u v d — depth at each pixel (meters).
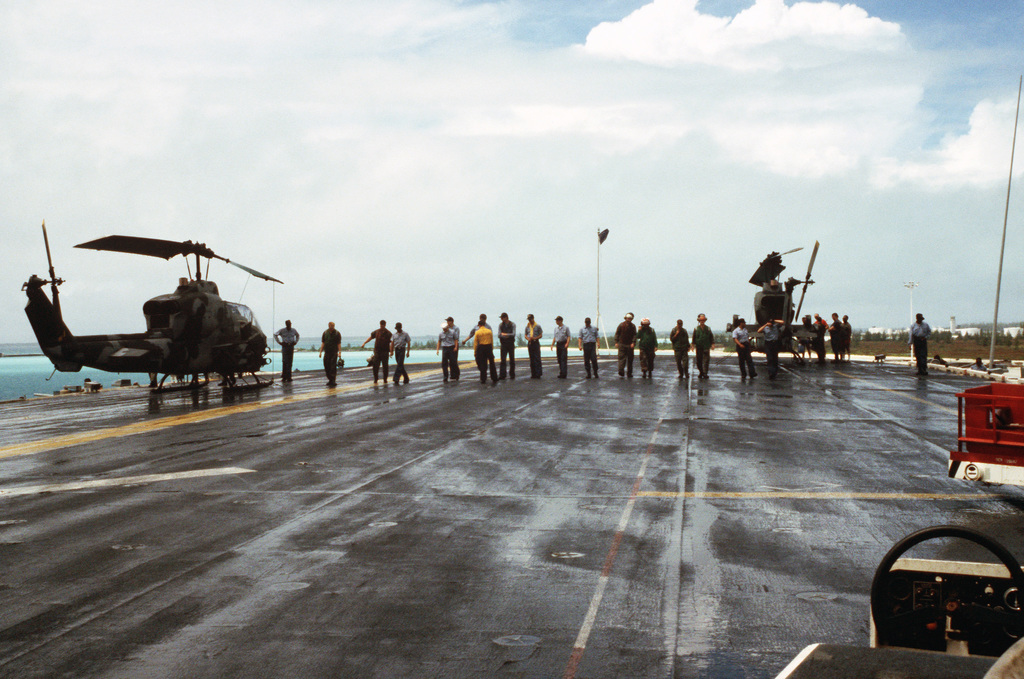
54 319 19.55
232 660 4.66
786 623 5.21
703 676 4.45
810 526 7.66
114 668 4.55
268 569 6.39
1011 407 8.73
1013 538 7.20
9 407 20.92
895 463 11.02
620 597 5.71
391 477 10.18
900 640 3.07
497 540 7.22
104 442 13.50
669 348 57.75
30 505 8.80
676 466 10.84
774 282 36.78
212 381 28.06
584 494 9.12
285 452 12.18
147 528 7.71
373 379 26.86
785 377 26.48
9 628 5.16
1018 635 2.83
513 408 17.73
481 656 4.71
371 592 5.83
